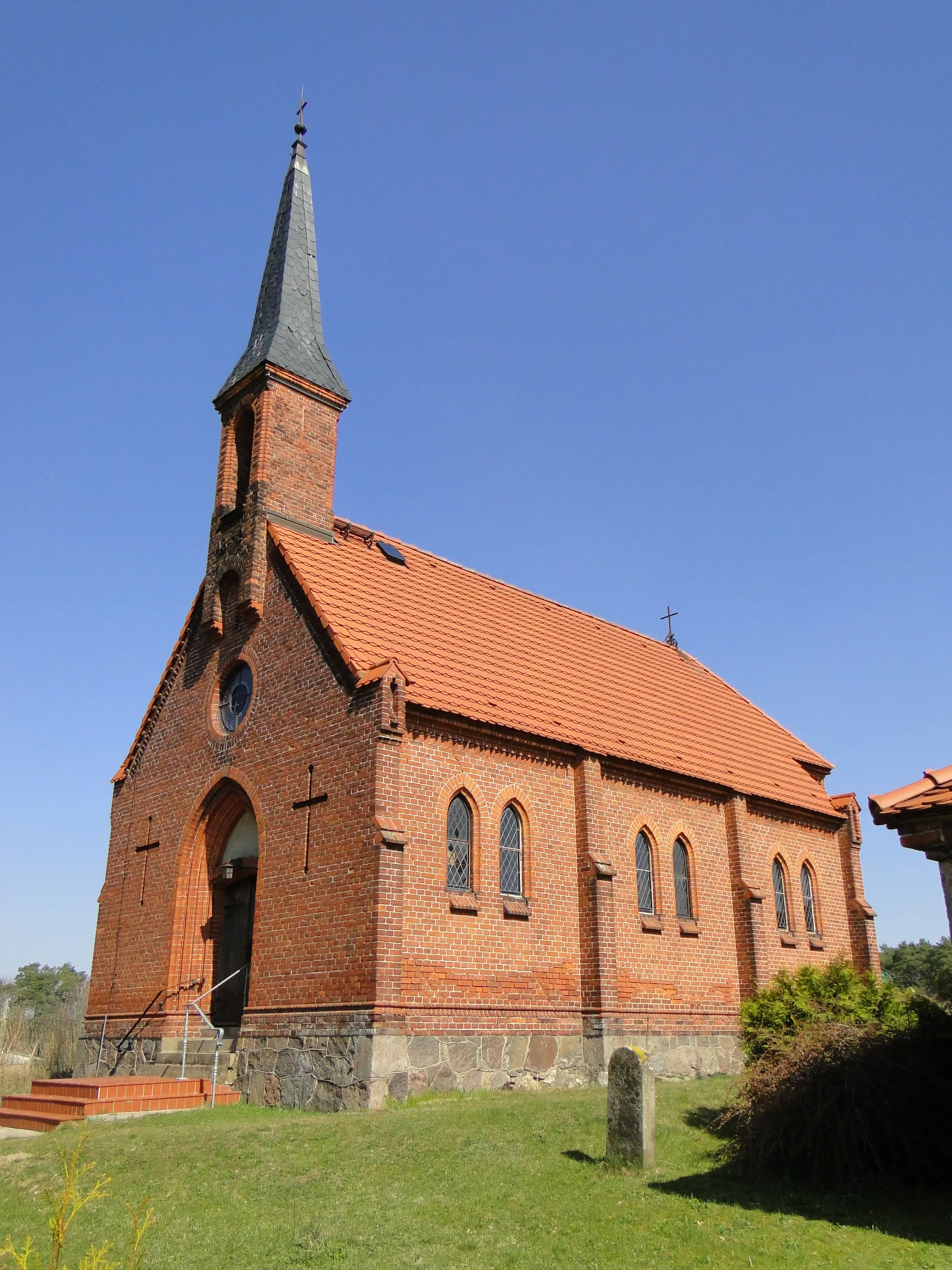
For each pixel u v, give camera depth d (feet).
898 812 38.93
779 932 103.50
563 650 104.01
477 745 78.84
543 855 81.56
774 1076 48.39
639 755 92.43
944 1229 38.01
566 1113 57.52
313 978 69.97
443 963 71.00
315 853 72.84
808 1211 40.83
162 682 96.53
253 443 90.99
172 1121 62.39
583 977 81.10
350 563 89.71
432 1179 46.55
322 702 76.33
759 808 107.14
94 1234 42.32
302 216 104.78
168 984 83.51
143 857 92.02
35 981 345.72
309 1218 42.68
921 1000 51.19
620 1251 37.78
